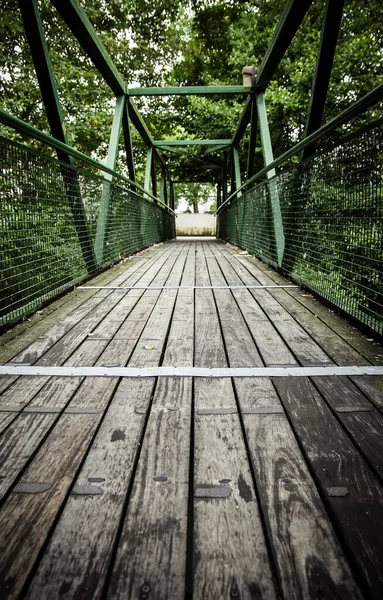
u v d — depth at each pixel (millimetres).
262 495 837
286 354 1721
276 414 1198
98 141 10750
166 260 5598
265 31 9766
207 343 1882
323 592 619
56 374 1510
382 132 1844
